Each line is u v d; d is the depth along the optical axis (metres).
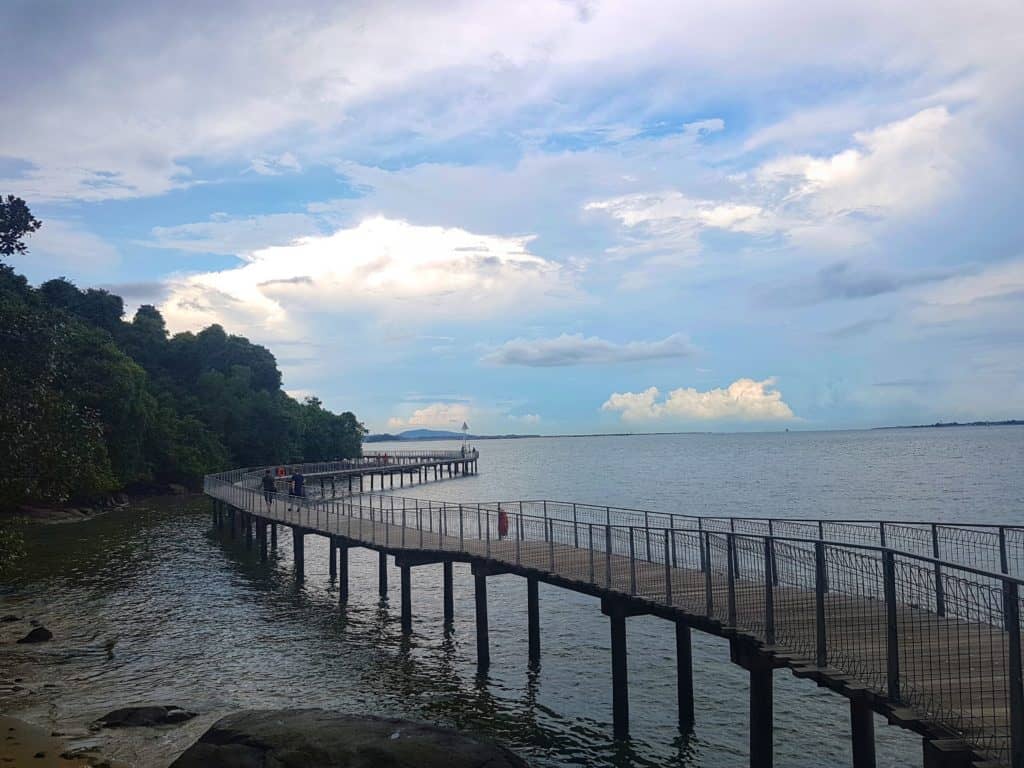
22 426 23.69
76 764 16.41
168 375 114.88
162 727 18.62
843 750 18.23
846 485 91.12
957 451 176.50
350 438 143.25
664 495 85.50
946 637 13.16
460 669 24.53
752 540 17.67
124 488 84.50
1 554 24.09
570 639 27.83
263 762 14.53
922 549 25.02
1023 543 20.53
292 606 33.31
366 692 22.31
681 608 16.84
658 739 19.16
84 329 78.38
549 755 18.31
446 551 27.02
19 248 26.25
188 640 27.59
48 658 25.02
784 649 13.30
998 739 9.16
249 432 113.06
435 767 14.39
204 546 50.22
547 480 119.25
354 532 34.62
